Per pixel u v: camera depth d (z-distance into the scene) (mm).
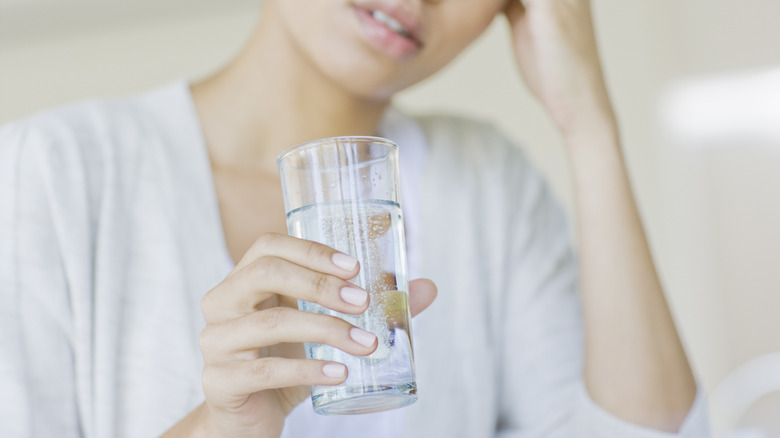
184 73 2441
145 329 897
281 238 649
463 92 2482
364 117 1001
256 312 649
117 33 2447
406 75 914
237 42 2453
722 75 2537
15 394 801
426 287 734
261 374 646
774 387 2211
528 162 1249
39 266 854
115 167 924
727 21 2557
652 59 2539
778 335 2436
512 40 1097
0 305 828
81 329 860
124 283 905
